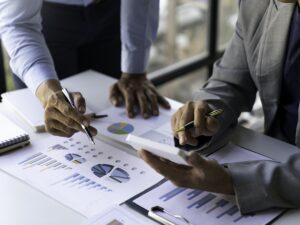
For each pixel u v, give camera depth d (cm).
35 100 150
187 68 297
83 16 181
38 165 121
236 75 148
